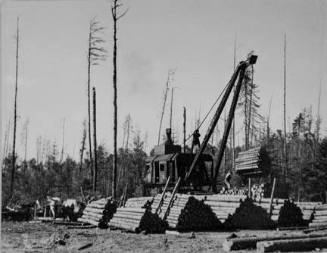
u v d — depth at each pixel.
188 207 15.00
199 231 14.80
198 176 20.64
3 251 10.59
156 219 14.77
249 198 15.65
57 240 12.27
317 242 9.73
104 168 45.81
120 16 27.22
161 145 22.61
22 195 33.31
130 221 15.27
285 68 26.12
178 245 11.17
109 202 17.70
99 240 12.57
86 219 19.00
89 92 31.80
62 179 40.00
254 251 9.72
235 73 19.19
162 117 43.16
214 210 16.45
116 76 26.97
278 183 21.38
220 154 20.50
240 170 22.39
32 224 18.23
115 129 26.53
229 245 10.09
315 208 15.89
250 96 30.45
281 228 14.55
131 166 43.25
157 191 21.34
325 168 28.47
